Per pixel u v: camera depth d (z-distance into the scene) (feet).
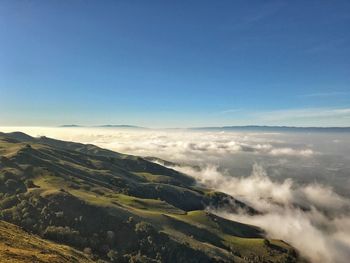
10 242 342.64
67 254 438.40
